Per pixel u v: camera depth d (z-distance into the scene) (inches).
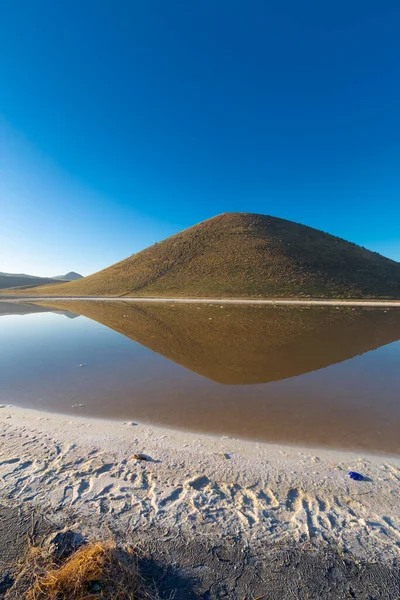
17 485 137.9
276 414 220.7
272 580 97.3
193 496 132.6
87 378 303.3
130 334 548.4
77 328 623.5
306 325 649.6
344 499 131.4
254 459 161.3
